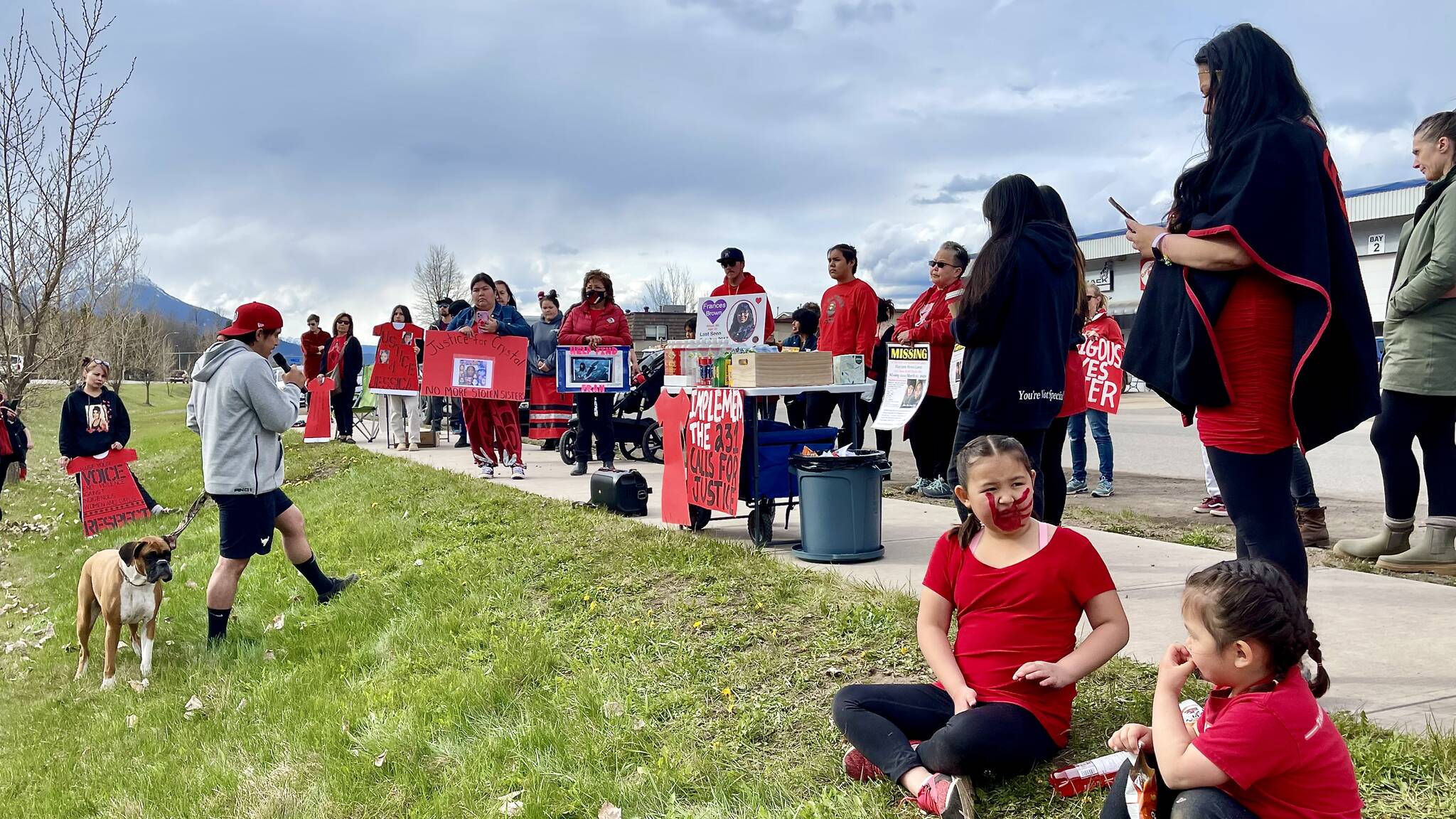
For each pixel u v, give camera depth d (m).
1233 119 2.99
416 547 7.37
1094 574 3.01
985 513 3.02
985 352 4.24
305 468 12.98
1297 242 2.84
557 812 3.40
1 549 10.63
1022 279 4.14
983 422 4.27
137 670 5.96
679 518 6.96
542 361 11.88
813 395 8.80
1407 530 5.12
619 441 12.24
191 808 4.02
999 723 2.85
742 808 3.17
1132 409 24.69
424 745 4.11
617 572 5.86
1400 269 5.03
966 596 3.14
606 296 10.55
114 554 5.85
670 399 7.07
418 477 10.25
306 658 5.64
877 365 9.41
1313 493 5.87
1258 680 2.14
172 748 4.76
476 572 6.35
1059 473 4.96
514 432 10.42
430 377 10.34
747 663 4.26
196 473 14.30
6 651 6.82
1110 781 2.78
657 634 4.77
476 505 8.38
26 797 4.52
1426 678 3.36
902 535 6.67
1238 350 2.97
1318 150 2.90
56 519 12.18
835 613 4.66
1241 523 3.06
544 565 6.23
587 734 3.86
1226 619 2.09
